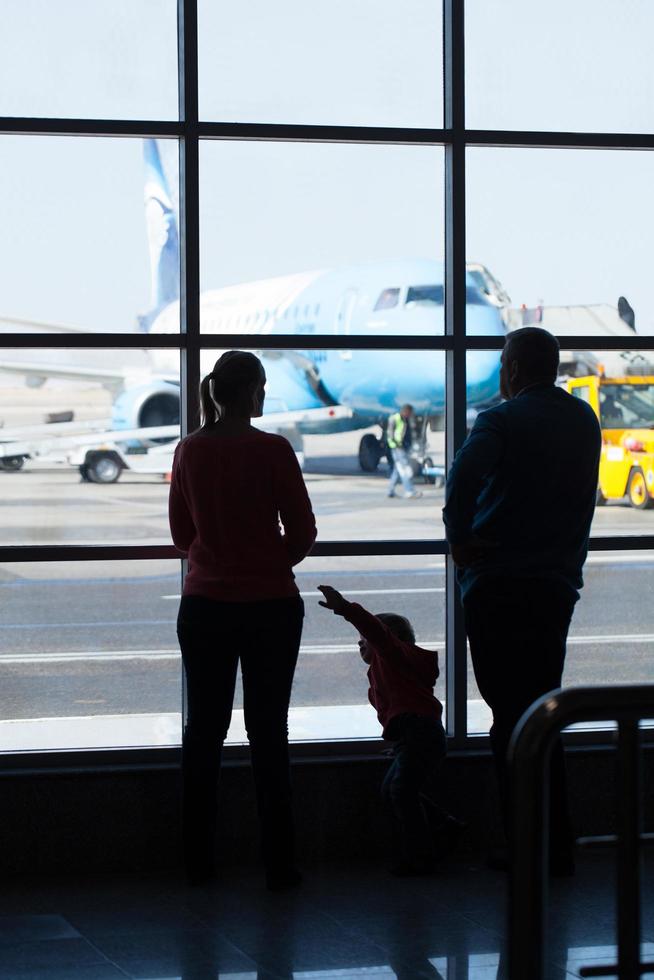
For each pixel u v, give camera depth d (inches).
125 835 189.8
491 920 165.9
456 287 203.3
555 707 95.3
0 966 148.3
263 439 178.5
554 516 180.7
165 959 150.9
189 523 183.0
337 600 185.5
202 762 179.6
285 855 178.7
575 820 200.1
